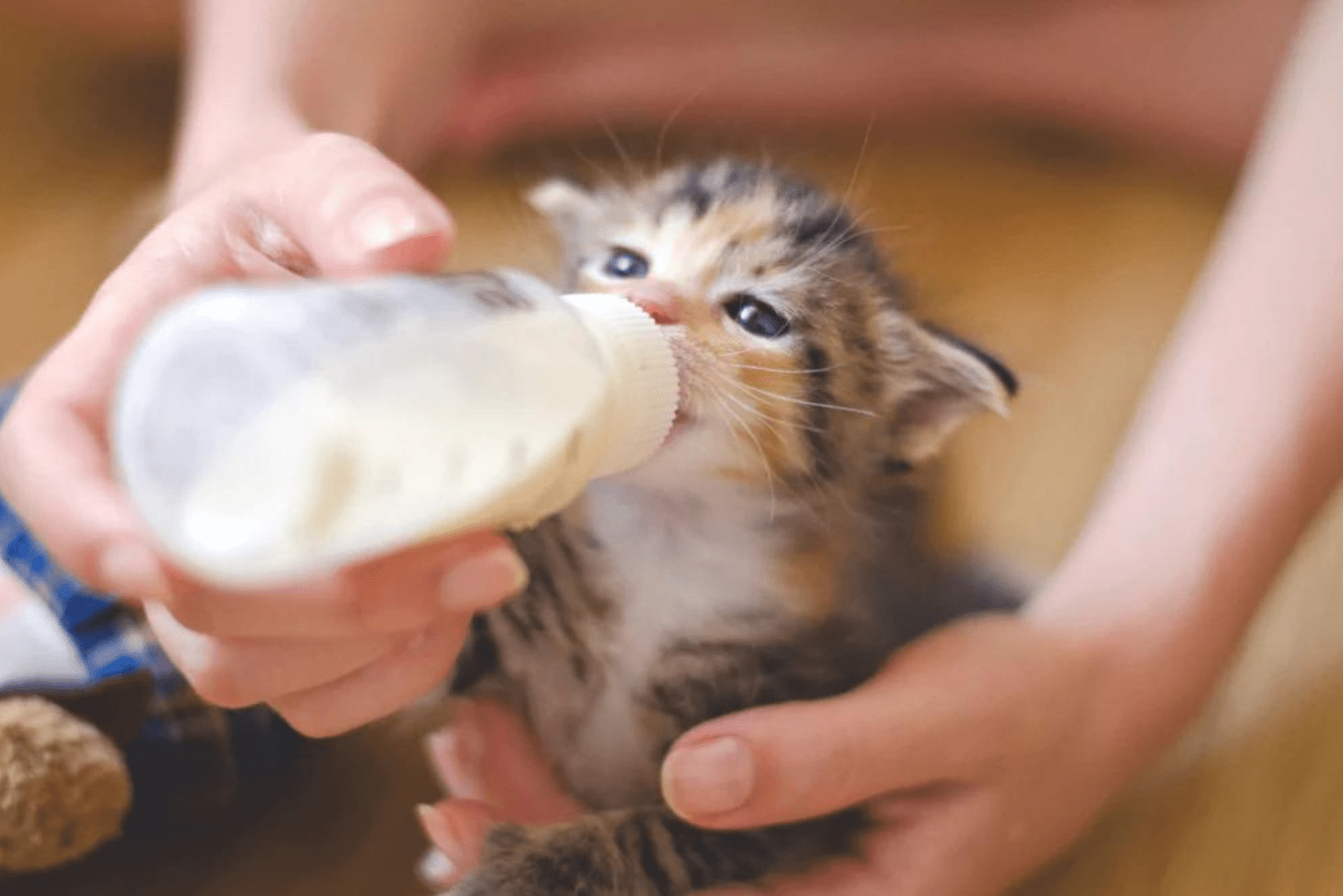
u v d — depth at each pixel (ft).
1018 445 1.78
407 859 1.52
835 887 1.37
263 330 0.95
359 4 1.74
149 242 1.23
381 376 0.97
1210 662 1.52
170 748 1.47
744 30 2.20
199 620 1.08
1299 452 1.57
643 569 1.42
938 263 1.86
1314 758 1.66
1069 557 1.58
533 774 1.46
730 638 1.43
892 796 1.40
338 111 1.70
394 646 1.17
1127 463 1.63
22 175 2.16
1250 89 2.25
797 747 1.29
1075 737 1.44
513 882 1.30
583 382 1.05
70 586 1.43
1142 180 2.27
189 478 0.94
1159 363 1.90
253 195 1.22
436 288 1.04
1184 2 2.27
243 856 1.52
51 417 1.11
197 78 1.70
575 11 2.19
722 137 2.08
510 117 2.13
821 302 1.41
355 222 1.15
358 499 0.94
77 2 2.38
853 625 1.45
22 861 1.38
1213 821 1.60
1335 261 1.61
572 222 1.54
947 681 1.38
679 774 1.28
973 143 2.27
